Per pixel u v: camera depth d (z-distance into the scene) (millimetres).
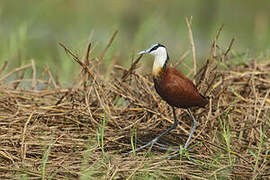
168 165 8273
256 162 8227
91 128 9586
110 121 9641
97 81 10219
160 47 8805
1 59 15164
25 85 13492
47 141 8789
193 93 8758
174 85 8648
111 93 10641
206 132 9797
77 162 8180
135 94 10781
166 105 10445
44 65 14016
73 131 9453
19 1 28844
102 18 28203
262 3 32719
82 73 10945
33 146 8656
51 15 27156
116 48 13930
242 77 11188
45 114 9492
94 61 11508
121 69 11375
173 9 30094
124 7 29828
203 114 10172
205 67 10375
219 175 7945
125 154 8695
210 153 8977
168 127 9938
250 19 30156
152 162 8273
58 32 24672
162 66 8867
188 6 31094
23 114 9633
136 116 10211
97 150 8906
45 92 11016
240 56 12547
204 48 20656
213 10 30281
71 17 27688
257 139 9328
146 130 9508
